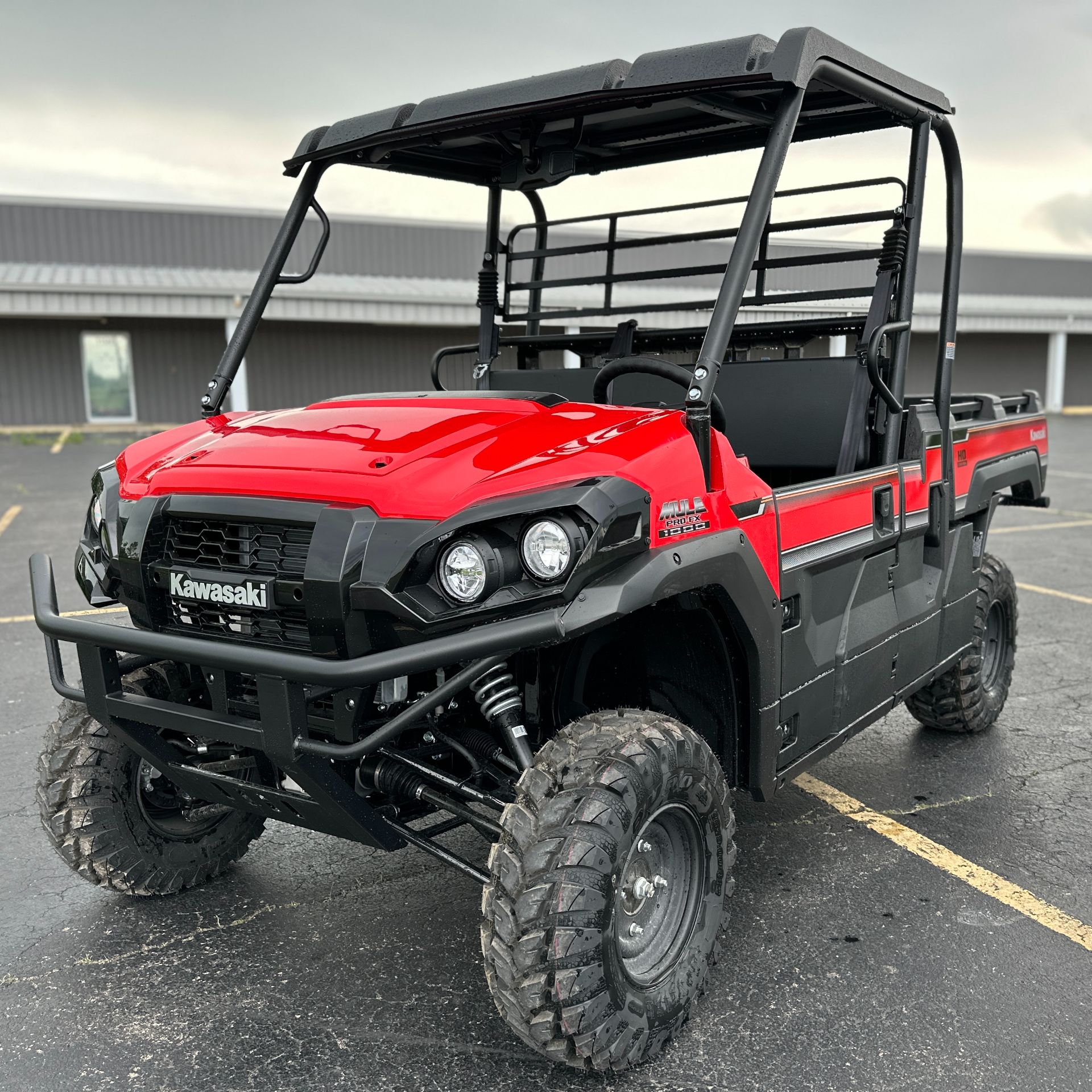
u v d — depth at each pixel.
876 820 3.57
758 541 2.53
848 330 3.35
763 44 2.37
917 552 3.54
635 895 2.29
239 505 2.23
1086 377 31.48
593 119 3.12
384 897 3.06
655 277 3.66
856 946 2.76
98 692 2.46
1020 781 3.92
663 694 2.81
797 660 2.76
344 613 2.07
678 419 2.44
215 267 24.70
